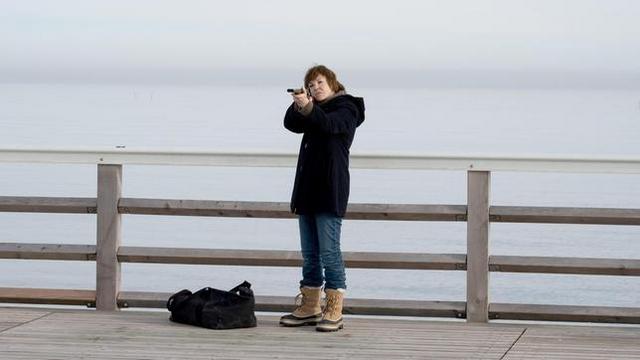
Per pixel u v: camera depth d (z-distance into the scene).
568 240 146.88
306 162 10.27
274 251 11.09
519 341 9.90
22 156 11.16
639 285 120.62
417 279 120.88
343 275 10.38
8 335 9.97
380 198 190.62
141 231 155.12
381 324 10.66
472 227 10.77
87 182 197.88
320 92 10.26
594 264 10.56
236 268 126.62
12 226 144.75
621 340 9.96
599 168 10.35
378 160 10.75
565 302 110.44
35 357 9.15
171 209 11.19
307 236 10.55
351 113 10.09
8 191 179.00
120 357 9.20
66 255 11.32
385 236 152.50
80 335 10.02
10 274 123.44
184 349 9.52
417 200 187.88
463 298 109.62
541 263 10.68
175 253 11.20
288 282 115.50
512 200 188.50
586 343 9.83
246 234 153.88
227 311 10.37
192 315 10.46
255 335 10.13
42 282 118.06
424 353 9.42
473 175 10.72
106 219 11.27
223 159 10.95
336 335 10.16
